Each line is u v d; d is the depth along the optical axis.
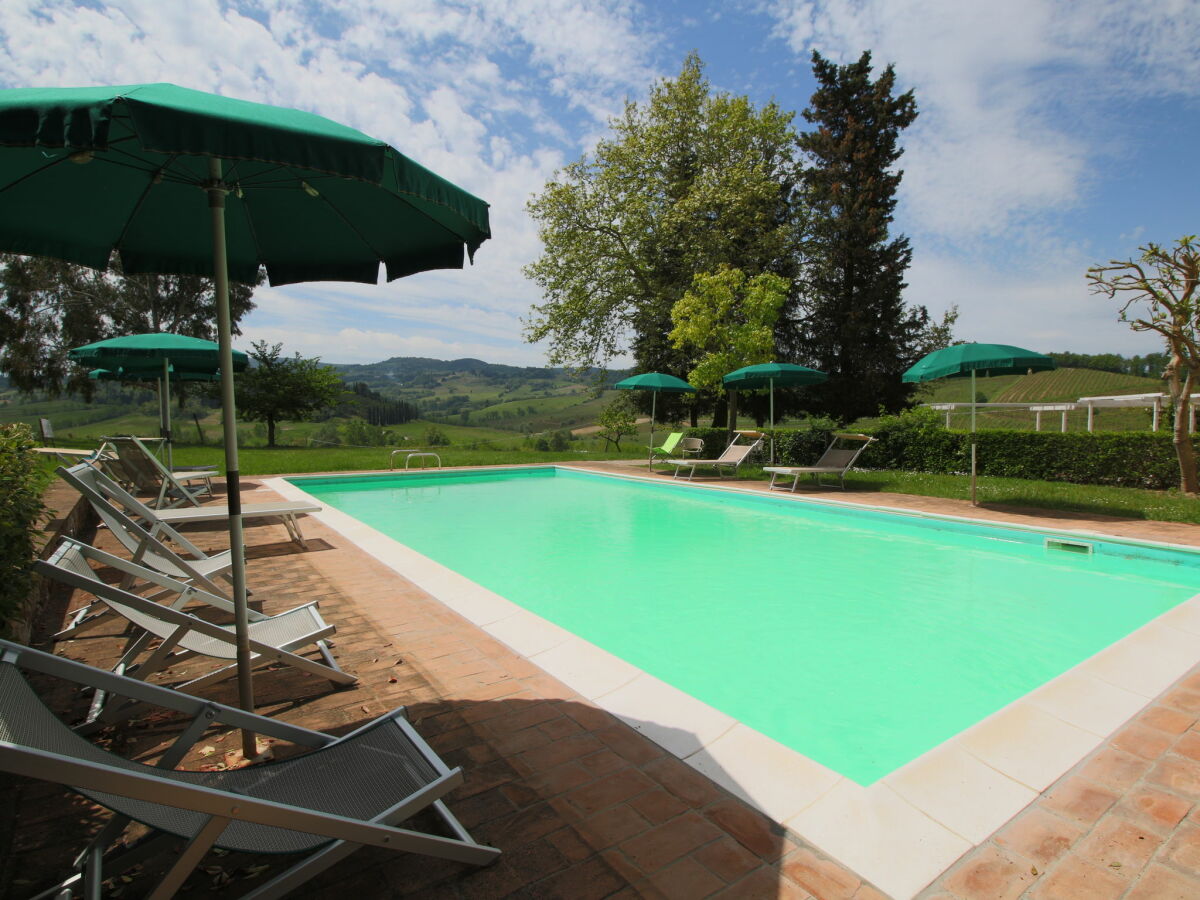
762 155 19.66
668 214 17.70
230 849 1.49
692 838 1.94
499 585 5.92
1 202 2.30
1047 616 4.99
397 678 3.16
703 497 11.44
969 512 8.32
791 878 1.77
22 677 1.50
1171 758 2.44
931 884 1.76
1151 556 6.36
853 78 21.03
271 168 2.35
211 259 3.12
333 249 3.04
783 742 3.16
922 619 4.93
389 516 9.52
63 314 24.75
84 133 1.38
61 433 24.00
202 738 2.56
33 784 2.20
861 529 8.45
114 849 1.79
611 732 2.62
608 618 5.00
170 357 7.96
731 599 5.48
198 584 3.88
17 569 2.95
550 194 18.73
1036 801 2.16
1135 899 1.70
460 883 1.73
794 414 23.31
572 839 1.93
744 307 14.54
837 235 20.86
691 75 18.36
